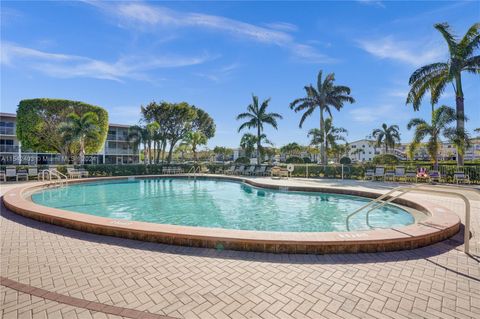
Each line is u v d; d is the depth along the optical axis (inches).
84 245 155.5
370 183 532.4
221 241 148.9
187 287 103.0
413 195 367.9
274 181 574.2
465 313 84.8
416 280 109.1
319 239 144.0
